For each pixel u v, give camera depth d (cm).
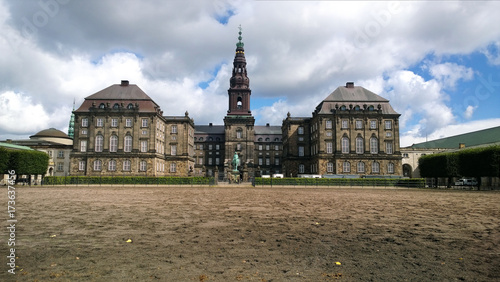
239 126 12288
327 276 1009
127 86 9994
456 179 8775
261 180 6931
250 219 2073
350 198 3772
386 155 9106
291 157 10688
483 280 973
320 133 9312
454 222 1994
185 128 10912
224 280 966
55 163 10488
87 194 4184
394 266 1106
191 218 2103
